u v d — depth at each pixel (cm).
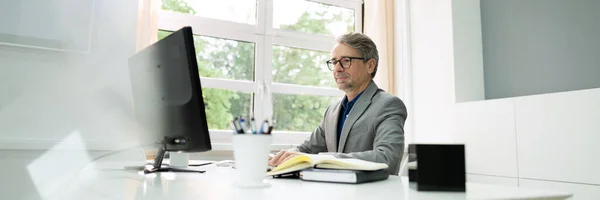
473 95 259
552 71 231
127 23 193
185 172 118
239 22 270
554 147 183
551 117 185
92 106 178
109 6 189
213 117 254
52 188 99
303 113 286
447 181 73
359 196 67
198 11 259
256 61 273
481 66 264
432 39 274
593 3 216
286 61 286
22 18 168
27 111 167
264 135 79
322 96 295
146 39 212
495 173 211
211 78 257
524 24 246
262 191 73
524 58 245
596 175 165
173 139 113
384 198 65
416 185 74
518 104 201
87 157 171
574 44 222
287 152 114
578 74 219
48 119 171
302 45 291
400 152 142
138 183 86
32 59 170
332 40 303
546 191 74
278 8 287
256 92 271
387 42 293
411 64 290
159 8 229
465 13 263
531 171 192
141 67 127
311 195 68
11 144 160
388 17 296
